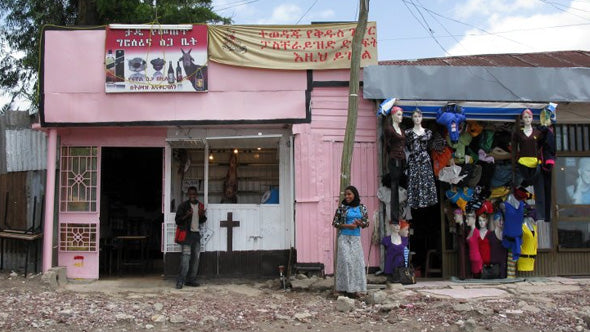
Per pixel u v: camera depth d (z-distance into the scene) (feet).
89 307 24.77
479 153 31.53
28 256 32.81
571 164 33.24
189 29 31.40
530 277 31.83
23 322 21.86
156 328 21.70
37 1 58.90
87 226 32.32
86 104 31.17
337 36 31.73
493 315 23.13
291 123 31.50
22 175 34.42
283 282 29.76
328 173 31.53
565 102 32.04
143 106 31.24
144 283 31.40
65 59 31.30
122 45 31.24
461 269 30.86
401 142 29.30
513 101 31.14
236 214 32.68
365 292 26.55
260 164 34.14
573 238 32.89
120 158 43.52
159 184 44.39
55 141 31.76
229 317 23.32
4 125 35.37
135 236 38.81
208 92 31.42
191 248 30.89
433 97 30.86
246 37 31.58
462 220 30.94
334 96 31.86
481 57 40.60
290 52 31.60
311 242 31.07
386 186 30.73
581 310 24.04
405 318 22.98
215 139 32.09
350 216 26.48
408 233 30.83
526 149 30.14
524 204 30.91
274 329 21.59
